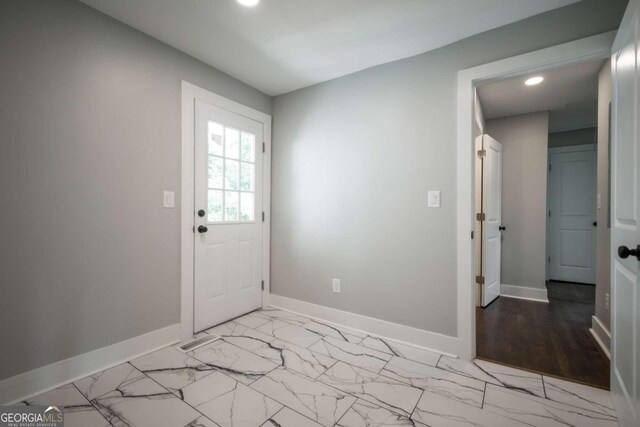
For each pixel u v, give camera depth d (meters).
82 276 1.71
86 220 1.72
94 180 1.75
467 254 1.95
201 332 2.34
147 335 2.01
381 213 2.33
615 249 1.42
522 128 3.47
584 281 4.14
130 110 1.91
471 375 1.76
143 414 1.39
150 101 2.01
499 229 3.49
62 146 1.62
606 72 2.15
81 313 1.71
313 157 2.72
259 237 2.89
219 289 2.50
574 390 1.60
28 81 1.50
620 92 1.34
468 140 1.95
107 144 1.80
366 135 2.41
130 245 1.92
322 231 2.66
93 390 1.57
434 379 1.71
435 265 2.09
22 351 1.50
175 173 2.17
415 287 2.17
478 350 2.10
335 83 2.60
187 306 2.24
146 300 2.01
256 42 2.06
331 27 1.89
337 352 2.03
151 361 1.88
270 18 1.80
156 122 2.05
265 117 2.93
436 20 1.80
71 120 1.65
